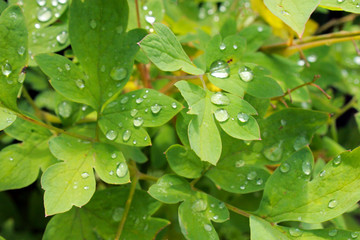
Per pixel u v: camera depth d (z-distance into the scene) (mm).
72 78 319
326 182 311
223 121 307
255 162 325
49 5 342
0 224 412
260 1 370
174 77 363
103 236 327
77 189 305
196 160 323
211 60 318
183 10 425
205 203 318
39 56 316
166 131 395
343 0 300
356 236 308
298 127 325
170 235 384
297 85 363
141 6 350
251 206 380
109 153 317
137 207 328
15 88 316
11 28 310
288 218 313
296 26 285
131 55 319
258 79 316
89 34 318
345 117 459
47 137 338
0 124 312
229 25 377
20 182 323
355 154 309
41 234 417
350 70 435
